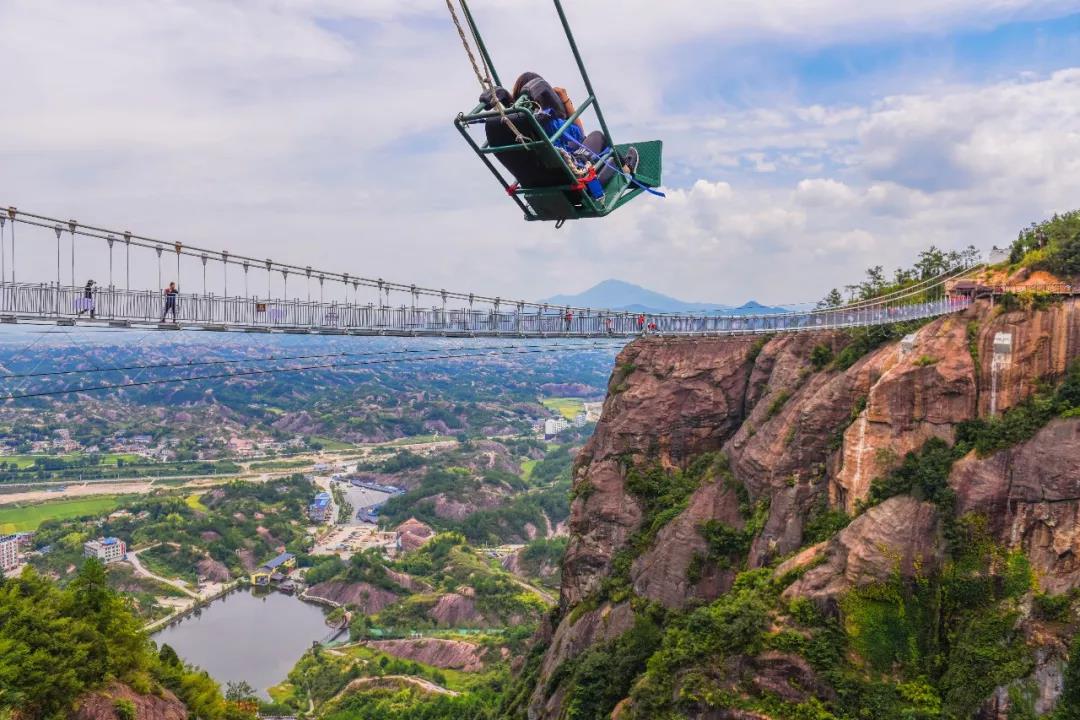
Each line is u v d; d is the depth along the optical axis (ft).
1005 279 236.63
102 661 204.13
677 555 267.18
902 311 254.68
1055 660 175.73
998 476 199.62
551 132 115.03
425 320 225.76
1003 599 191.31
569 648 293.02
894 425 223.30
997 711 176.86
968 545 198.08
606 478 318.24
